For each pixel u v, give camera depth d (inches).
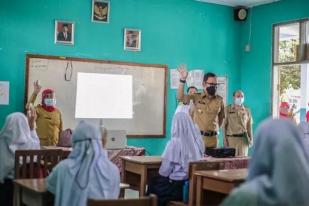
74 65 271.4
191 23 313.0
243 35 330.0
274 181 65.8
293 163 65.2
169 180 178.7
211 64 320.8
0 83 253.4
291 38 304.0
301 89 296.5
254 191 66.9
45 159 164.6
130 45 289.1
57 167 120.1
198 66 315.6
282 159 65.6
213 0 315.3
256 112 323.6
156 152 297.7
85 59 274.7
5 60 254.5
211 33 320.8
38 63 261.7
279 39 311.1
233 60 329.7
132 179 199.8
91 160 119.3
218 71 324.2
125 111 280.2
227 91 326.6
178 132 180.7
